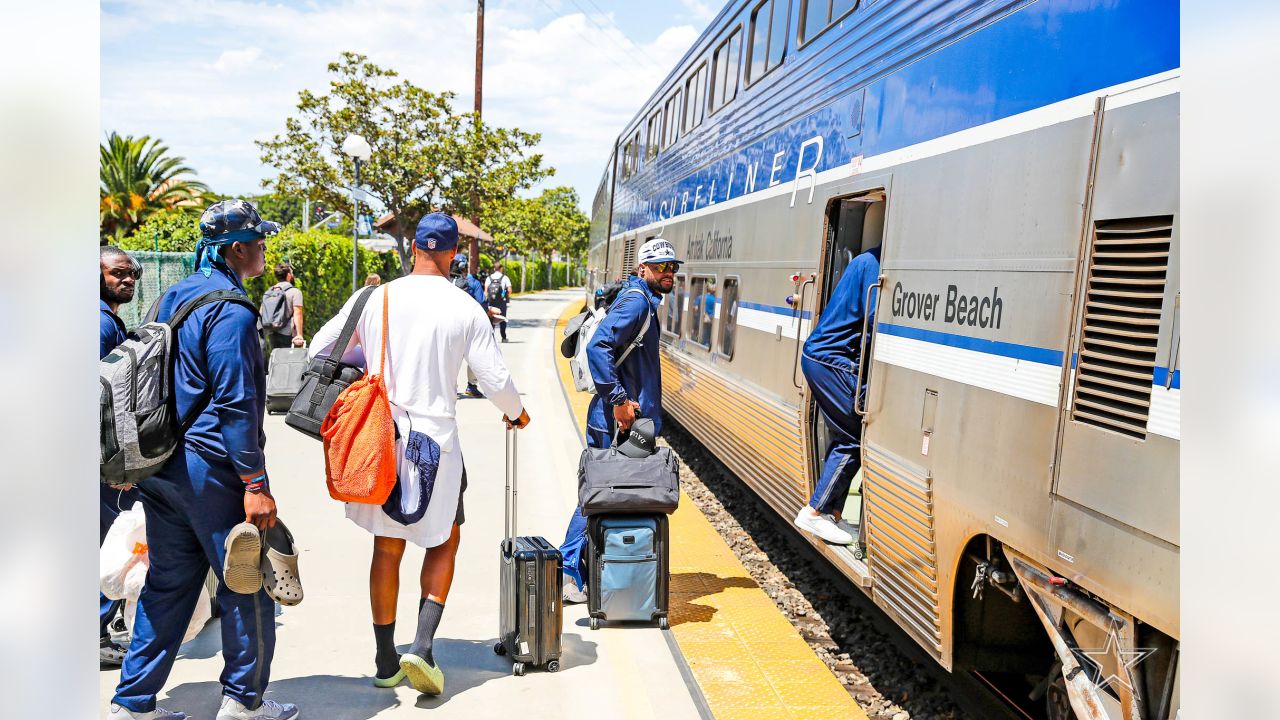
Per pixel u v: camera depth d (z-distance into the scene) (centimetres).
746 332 844
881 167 547
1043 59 383
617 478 551
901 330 499
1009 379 386
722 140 998
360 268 2273
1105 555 320
